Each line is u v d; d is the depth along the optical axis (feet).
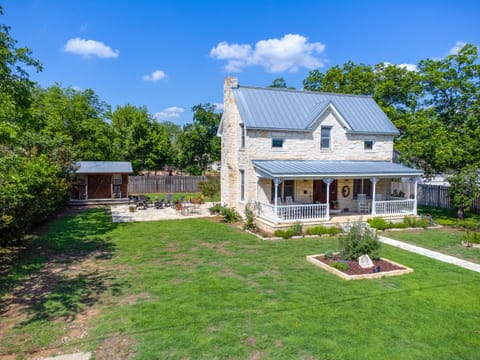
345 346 21.27
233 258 40.93
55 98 118.11
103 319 24.63
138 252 43.55
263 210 60.95
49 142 63.52
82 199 90.68
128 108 156.15
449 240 51.90
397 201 65.41
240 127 67.97
